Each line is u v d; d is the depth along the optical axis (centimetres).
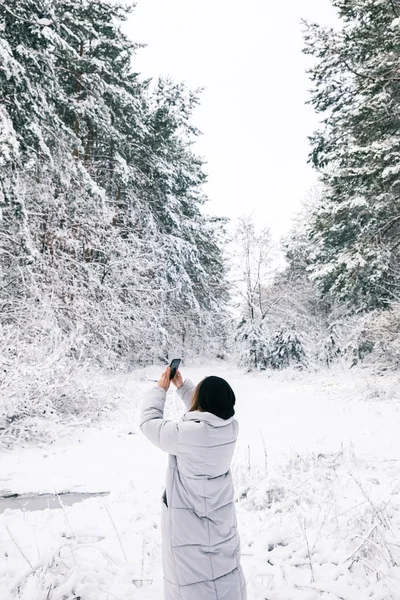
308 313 2966
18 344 836
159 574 311
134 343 1966
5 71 956
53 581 286
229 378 2084
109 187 1953
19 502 490
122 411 997
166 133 2109
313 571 316
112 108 1755
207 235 2894
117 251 1686
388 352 1473
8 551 344
